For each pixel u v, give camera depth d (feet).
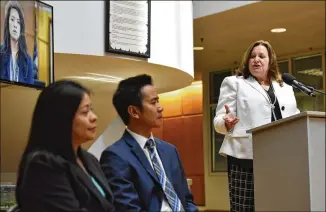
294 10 21.56
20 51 13.65
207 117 35.42
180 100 37.45
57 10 15.57
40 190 5.82
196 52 29.60
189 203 8.11
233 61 32.27
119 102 7.92
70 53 15.65
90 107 6.48
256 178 6.47
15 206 6.19
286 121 6.08
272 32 25.22
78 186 6.07
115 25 16.51
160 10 17.95
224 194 33.99
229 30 24.75
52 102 6.23
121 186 7.20
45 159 5.92
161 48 17.80
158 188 7.46
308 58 29.71
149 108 7.74
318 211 5.80
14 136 20.27
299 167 5.93
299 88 8.55
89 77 19.38
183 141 36.91
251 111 9.22
